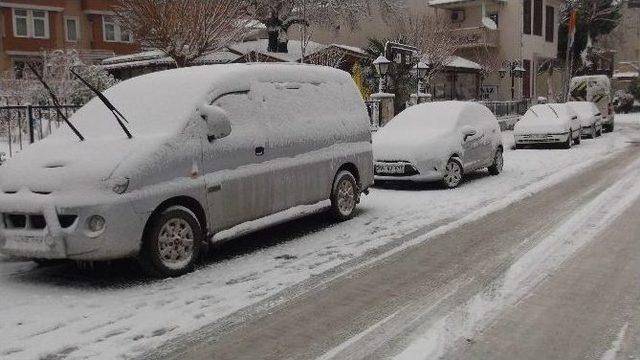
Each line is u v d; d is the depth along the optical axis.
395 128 12.30
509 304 4.98
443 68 30.84
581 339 4.28
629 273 5.77
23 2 35.78
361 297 5.24
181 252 5.97
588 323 4.56
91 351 4.23
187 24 18.11
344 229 7.94
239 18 21.89
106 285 5.69
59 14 37.50
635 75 57.53
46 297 5.38
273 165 7.06
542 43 37.81
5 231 5.63
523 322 4.60
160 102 6.41
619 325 4.52
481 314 4.78
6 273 6.18
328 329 4.55
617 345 4.18
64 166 5.64
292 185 7.34
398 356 4.05
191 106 6.20
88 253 5.39
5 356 4.16
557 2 39.22
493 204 9.54
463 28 35.06
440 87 33.47
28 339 4.45
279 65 7.54
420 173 11.14
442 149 11.26
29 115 10.25
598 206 9.08
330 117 8.19
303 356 4.09
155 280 5.80
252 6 28.86
